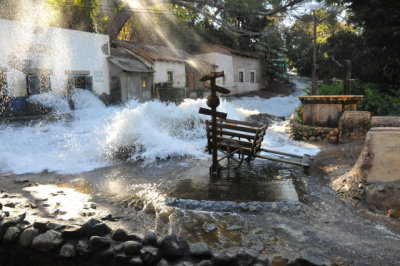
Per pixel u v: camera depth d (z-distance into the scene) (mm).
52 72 16031
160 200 4527
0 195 4559
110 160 7410
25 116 14281
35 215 3754
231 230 3502
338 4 19016
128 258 2852
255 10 24859
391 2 14852
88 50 17938
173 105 10711
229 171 6172
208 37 31188
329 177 5512
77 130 11195
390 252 2928
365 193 4195
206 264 2691
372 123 8617
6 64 14125
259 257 2744
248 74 32938
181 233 3432
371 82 17750
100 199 4590
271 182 5312
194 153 7957
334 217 3824
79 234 3184
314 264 2602
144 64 22109
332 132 8969
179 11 28969
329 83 15180
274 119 15305
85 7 22344
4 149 8172
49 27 15867
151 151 7883
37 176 6062
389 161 4109
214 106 5582
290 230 3465
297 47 37406
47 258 3158
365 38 17438
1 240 3396
